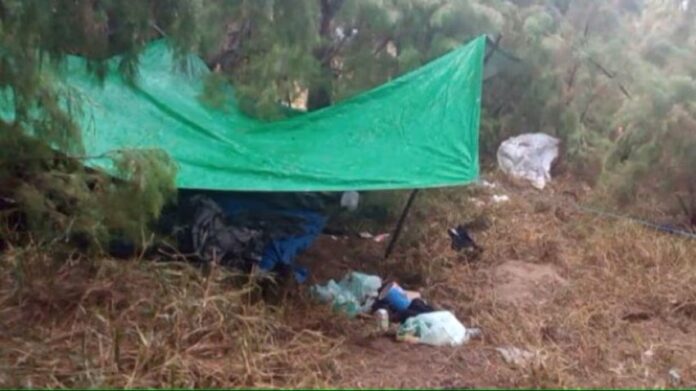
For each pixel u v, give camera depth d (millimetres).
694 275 6309
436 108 6020
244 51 6289
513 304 5734
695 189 7836
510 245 7070
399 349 4730
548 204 8430
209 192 5605
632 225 7578
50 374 3793
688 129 7508
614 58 9414
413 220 7172
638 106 7773
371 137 5926
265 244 5387
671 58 8594
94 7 4496
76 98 4961
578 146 9711
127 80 5059
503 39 9273
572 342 5016
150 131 5746
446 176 5453
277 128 6129
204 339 4242
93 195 4691
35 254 4695
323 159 5715
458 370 4461
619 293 5988
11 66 4348
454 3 8094
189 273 4762
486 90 9922
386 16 7527
